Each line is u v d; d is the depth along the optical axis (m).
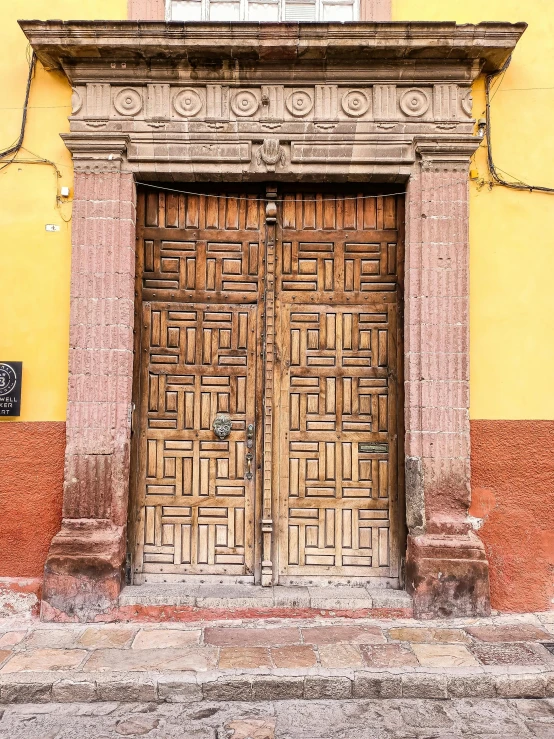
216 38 4.33
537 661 3.71
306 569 4.64
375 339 4.75
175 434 4.69
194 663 3.65
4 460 4.48
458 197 4.51
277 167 4.56
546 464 4.51
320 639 3.99
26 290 4.55
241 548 4.65
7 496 4.46
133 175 4.58
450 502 4.42
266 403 4.65
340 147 4.55
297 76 4.54
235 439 4.71
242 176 4.60
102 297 4.47
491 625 4.20
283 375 4.74
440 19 4.70
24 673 3.54
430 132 4.55
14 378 4.49
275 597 4.36
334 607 4.34
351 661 3.69
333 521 4.67
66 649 3.85
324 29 4.30
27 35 4.32
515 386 4.55
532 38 4.70
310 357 4.75
